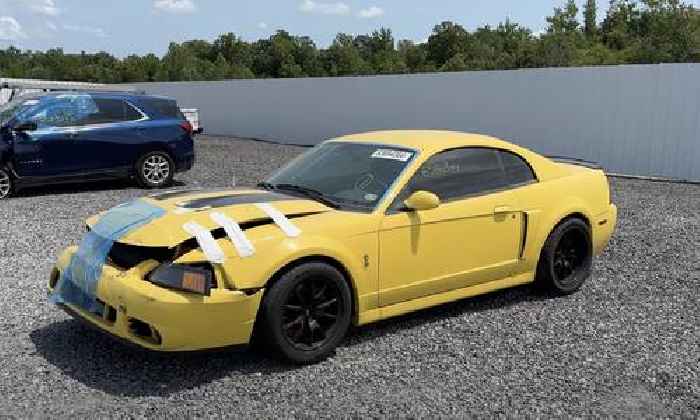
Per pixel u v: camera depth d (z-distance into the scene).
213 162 17.14
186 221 4.38
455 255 5.21
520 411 3.90
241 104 26.97
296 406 3.89
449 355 4.68
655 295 6.16
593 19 84.38
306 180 5.41
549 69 16.33
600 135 15.53
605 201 6.45
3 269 6.68
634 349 4.86
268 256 4.26
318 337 4.52
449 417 3.81
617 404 4.02
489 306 5.76
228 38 108.38
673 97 14.27
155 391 4.04
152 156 12.40
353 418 3.77
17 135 11.05
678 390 4.22
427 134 5.75
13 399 3.89
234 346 4.23
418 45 102.94
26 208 10.09
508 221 5.53
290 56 103.06
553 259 5.91
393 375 4.34
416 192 4.89
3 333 4.93
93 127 11.73
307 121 24.02
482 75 17.91
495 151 5.71
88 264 4.48
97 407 3.83
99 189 12.38
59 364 4.39
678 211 10.36
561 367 4.52
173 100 12.89
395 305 4.95
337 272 4.53
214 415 3.77
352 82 22.02
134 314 4.05
